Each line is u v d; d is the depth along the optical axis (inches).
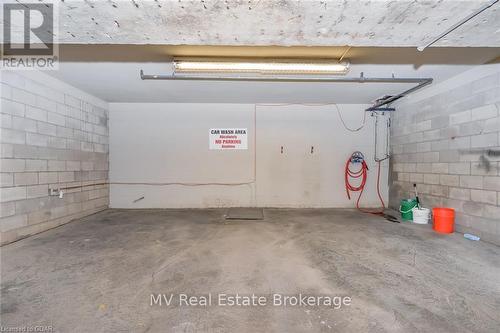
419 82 148.9
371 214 188.2
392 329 59.9
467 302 70.9
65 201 159.5
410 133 181.8
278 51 110.8
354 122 211.9
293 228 148.1
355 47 106.8
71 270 91.0
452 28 69.8
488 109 121.4
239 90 173.9
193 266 94.3
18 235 125.0
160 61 122.3
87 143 181.5
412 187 179.5
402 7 59.6
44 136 142.0
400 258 102.3
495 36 75.1
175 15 62.6
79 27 69.4
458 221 138.8
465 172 134.6
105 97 193.2
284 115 211.8
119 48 107.4
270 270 91.1
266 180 212.2
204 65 118.2
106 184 206.5
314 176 212.2
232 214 187.9
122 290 77.2
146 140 210.5
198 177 212.1
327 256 104.3
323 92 177.6
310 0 56.6
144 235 133.6
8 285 80.2
